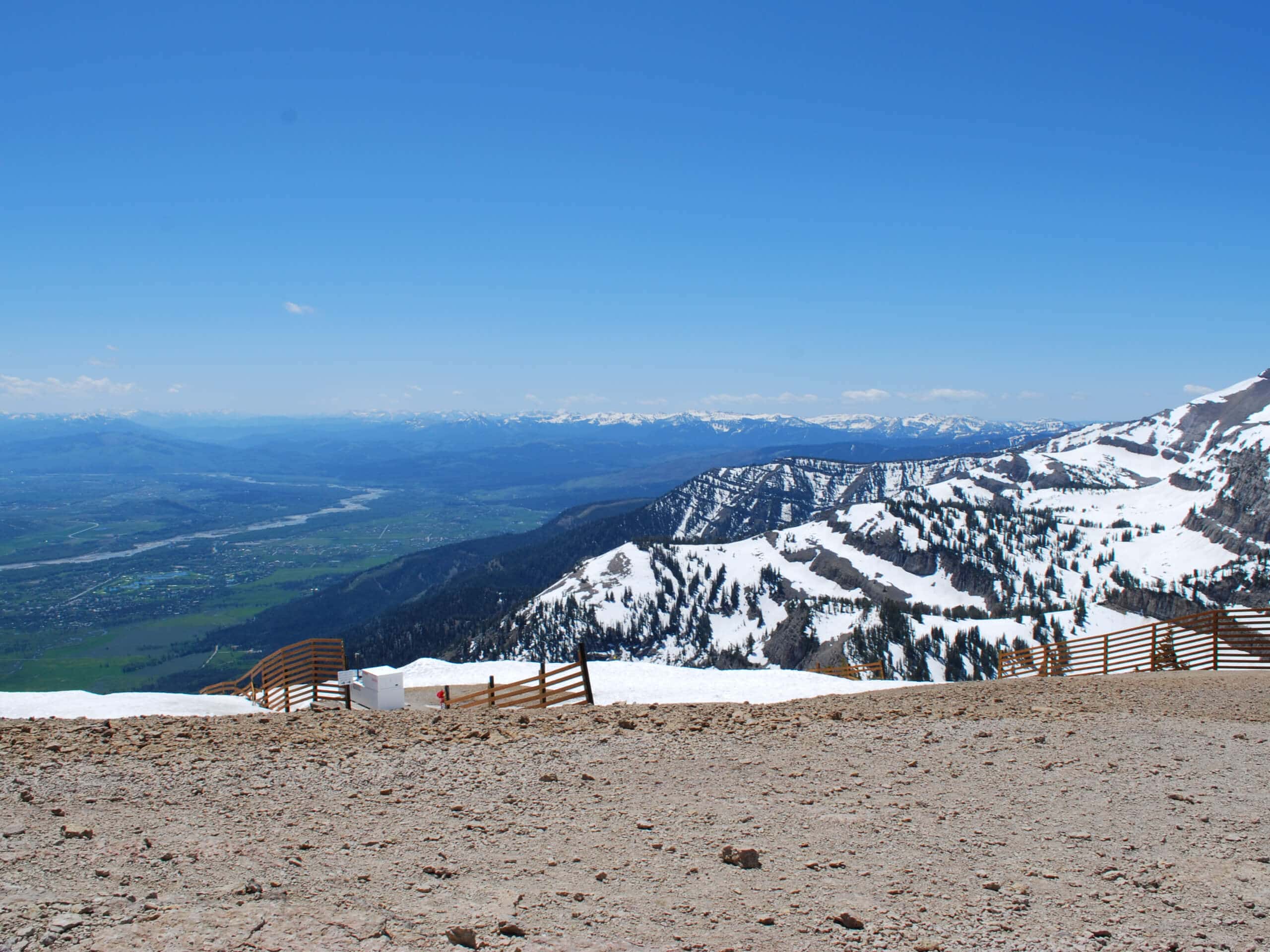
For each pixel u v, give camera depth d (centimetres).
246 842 921
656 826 1035
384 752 1385
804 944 707
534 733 1574
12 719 1692
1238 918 788
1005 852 961
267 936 677
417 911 746
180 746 1392
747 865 897
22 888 753
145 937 662
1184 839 1012
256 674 3061
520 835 990
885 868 903
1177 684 2497
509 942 690
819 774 1305
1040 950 714
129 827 958
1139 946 727
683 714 1867
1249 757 1448
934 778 1284
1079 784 1259
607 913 762
